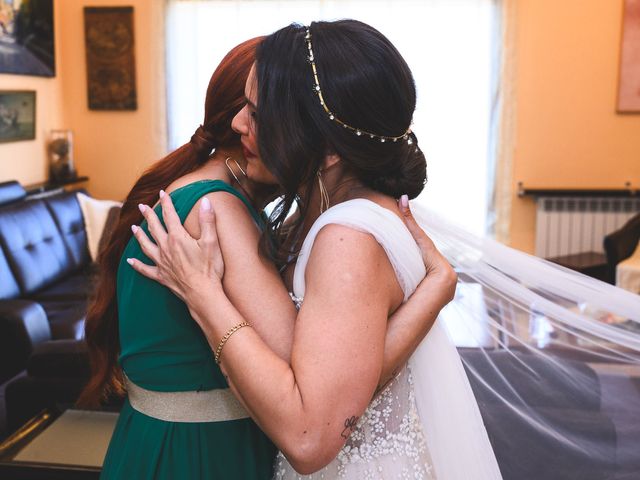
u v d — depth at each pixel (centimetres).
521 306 157
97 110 595
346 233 99
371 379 95
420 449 121
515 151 570
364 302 96
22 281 401
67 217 473
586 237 560
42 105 554
